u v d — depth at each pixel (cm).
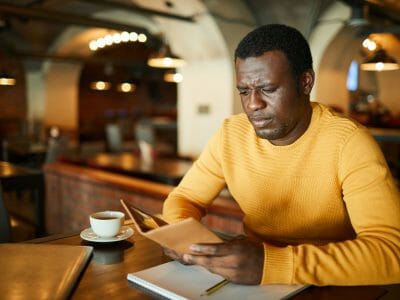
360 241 98
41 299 83
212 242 96
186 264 106
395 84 1043
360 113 972
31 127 966
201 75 582
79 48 884
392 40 684
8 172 350
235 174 132
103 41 773
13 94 1006
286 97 107
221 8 499
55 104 957
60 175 421
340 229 121
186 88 610
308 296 92
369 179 106
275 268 93
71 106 989
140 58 1230
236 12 519
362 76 1073
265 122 110
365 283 95
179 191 142
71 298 89
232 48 532
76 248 111
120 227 127
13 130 1001
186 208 132
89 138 1244
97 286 95
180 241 93
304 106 116
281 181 122
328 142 116
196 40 550
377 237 99
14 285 89
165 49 565
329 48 518
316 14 493
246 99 111
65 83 970
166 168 423
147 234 87
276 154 123
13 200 571
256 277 93
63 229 425
